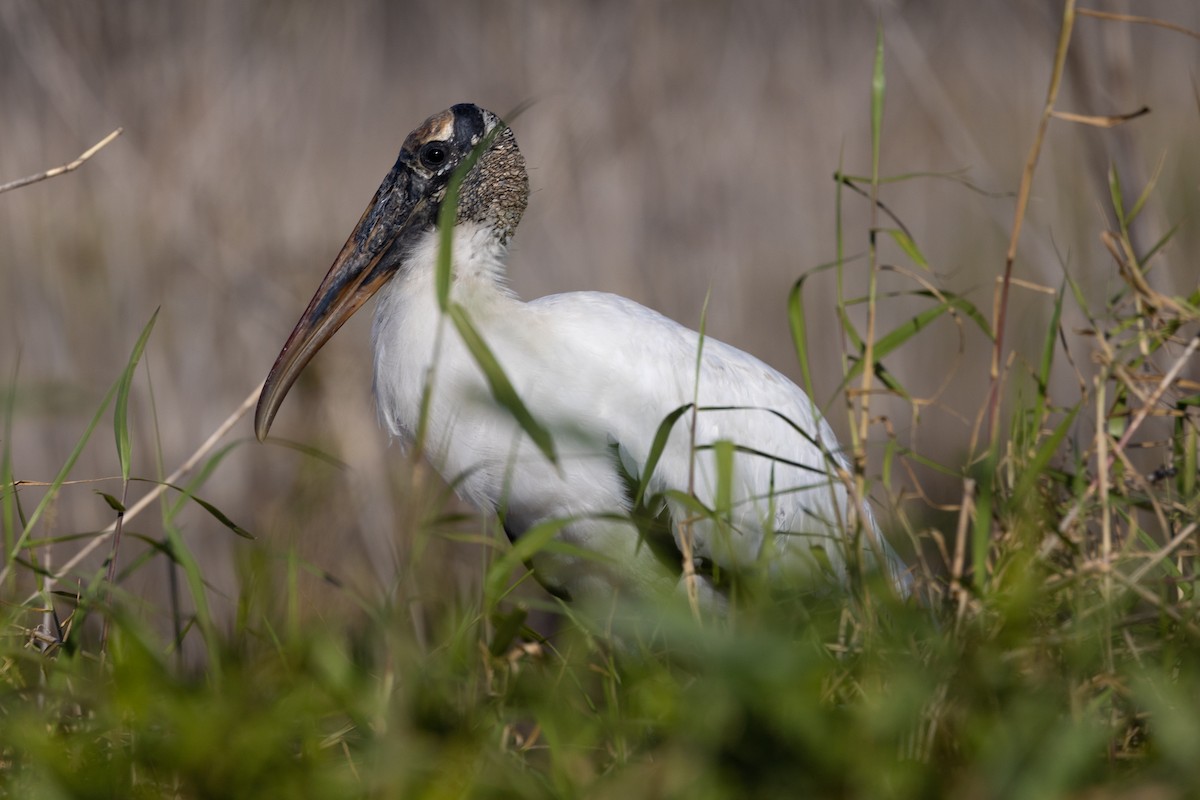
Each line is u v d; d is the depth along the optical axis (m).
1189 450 6.02
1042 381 5.83
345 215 12.46
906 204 14.80
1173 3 16.31
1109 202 8.60
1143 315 6.30
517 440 5.99
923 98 11.80
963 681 4.76
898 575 7.30
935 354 14.53
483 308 7.31
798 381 13.67
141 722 4.81
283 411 11.38
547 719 4.81
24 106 11.89
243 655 5.59
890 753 4.57
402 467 9.43
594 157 12.59
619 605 5.79
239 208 12.00
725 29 13.23
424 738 4.82
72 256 11.80
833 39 13.82
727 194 13.04
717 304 12.95
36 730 4.77
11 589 6.11
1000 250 14.87
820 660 5.04
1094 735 4.46
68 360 11.73
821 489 7.99
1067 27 5.64
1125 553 5.32
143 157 11.85
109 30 11.92
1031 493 5.48
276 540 9.55
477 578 6.94
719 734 4.59
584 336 7.34
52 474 11.74
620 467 7.31
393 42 13.44
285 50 12.47
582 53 12.77
